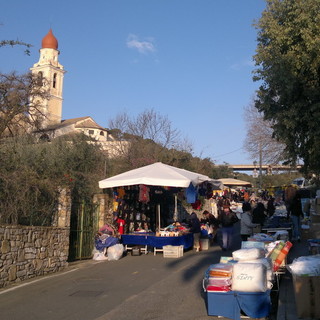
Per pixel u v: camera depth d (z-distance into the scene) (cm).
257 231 1468
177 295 793
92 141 2228
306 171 1409
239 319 631
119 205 1455
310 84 1202
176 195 1836
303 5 1204
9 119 1922
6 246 948
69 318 672
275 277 747
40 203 1155
